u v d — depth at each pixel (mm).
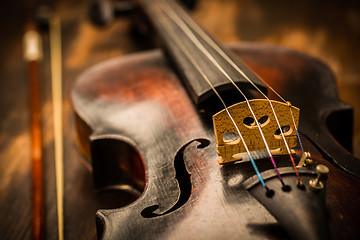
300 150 408
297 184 374
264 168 395
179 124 444
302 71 516
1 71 738
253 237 367
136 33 798
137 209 394
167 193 402
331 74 512
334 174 394
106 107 484
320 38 750
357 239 363
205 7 930
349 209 374
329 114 465
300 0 937
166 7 661
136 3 740
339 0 915
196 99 447
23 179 520
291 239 364
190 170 404
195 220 378
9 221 484
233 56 495
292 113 397
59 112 593
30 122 573
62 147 544
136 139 447
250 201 380
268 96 450
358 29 773
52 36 835
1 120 603
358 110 554
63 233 465
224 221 374
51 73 706
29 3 990
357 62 659
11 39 854
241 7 922
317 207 366
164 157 424
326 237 358
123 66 529
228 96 450
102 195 492
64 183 505
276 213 367
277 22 832
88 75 523
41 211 481
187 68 477
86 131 482
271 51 545
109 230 385
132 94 490
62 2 991
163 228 379
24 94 667
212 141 422
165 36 541
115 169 468
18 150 551
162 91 485
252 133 397
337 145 426
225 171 397
